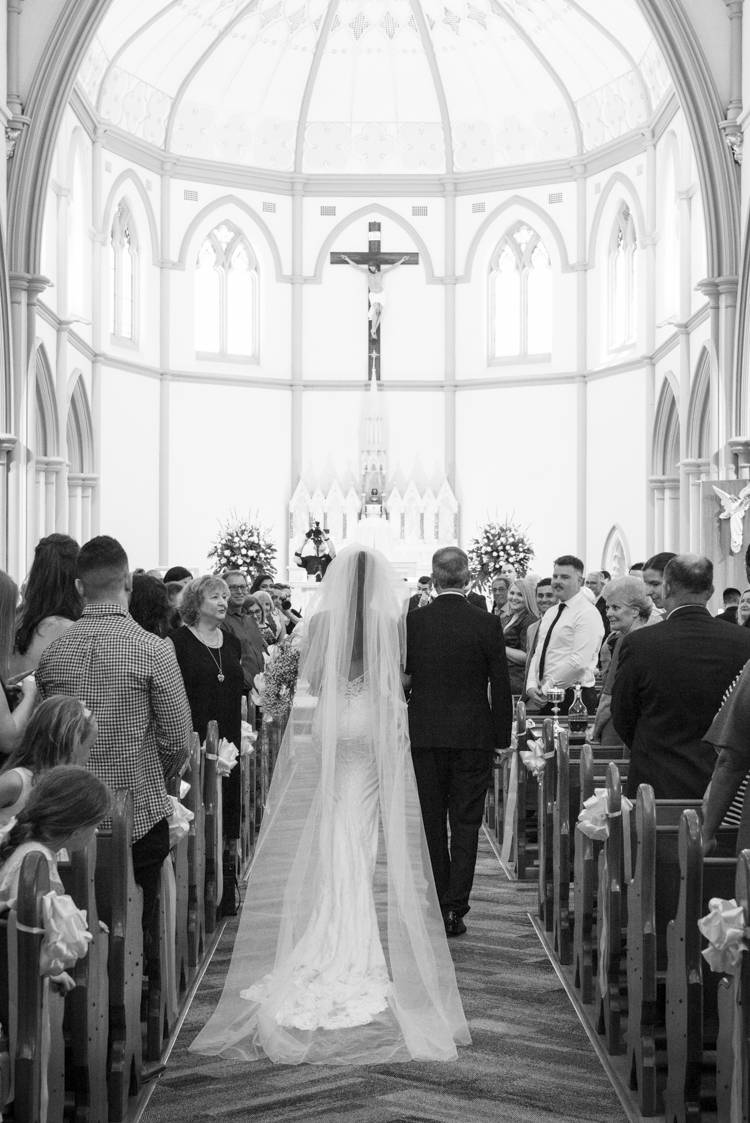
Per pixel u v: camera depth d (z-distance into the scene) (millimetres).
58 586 6371
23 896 4031
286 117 27359
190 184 26641
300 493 27188
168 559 26391
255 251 27469
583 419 26547
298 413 27688
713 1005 5191
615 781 6082
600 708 8852
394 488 27000
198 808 7492
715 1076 5289
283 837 6266
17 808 4785
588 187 26453
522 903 9125
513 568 25062
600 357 26328
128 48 24250
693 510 21703
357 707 6387
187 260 26672
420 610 8148
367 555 6504
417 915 6145
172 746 5684
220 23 25297
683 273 22031
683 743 6301
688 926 4840
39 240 18156
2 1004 4301
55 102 17906
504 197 27266
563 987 7086
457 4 25828
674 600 6492
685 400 21938
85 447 24266
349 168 27812
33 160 17922
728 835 5445
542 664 10102
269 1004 6035
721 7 18062
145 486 26016
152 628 7832
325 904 6195
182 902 7031
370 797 6391
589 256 26469
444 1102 5434
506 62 26375
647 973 5336
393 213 27781
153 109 25828
